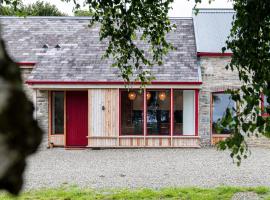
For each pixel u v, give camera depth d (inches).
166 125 667.4
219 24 745.0
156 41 326.6
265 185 375.9
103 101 658.8
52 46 733.3
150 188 362.6
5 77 32.9
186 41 735.1
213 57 676.7
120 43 317.7
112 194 331.6
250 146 679.7
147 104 666.8
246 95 206.7
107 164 513.3
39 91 679.1
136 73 658.8
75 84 653.3
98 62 692.7
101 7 294.4
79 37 753.6
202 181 397.7
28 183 389.4
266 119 203.2
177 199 315.0
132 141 662.5
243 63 224.4
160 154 600.1
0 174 31.5
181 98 671.1
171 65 680.4
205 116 674.2
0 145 31.6
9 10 827.4
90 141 661.9
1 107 31.5
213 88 674.8
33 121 36.4
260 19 218.7
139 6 299.7
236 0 243.1
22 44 736.3
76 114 690.8
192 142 663.8
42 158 571.8
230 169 470.3
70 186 374.0
